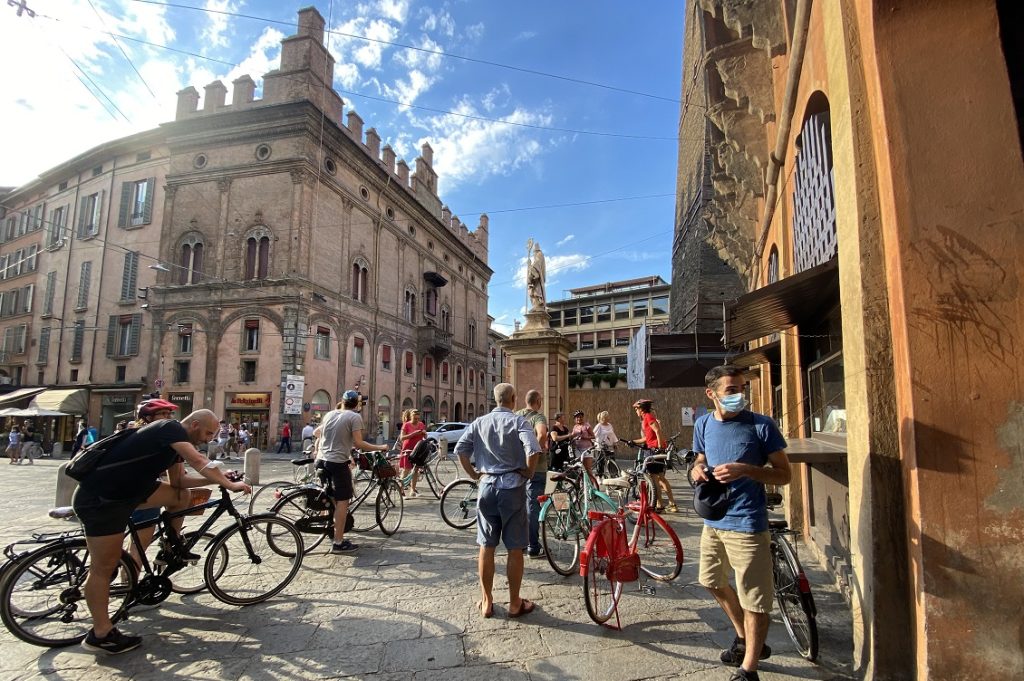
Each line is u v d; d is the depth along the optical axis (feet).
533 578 15.75
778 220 23.80
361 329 97.60
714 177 33.76
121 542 11.18
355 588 14.75
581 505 17.83
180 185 89.40
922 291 8.41
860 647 9.46
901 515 8.82
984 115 8.54
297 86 85.25
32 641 11.17
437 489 32.83
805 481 19.86
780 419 29.12
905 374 8.47
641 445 26.58
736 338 22.77
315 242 85.46
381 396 103.55
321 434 18.78
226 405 81.46
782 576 11.44
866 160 9.56
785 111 18.97
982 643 7.69
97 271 97.45
